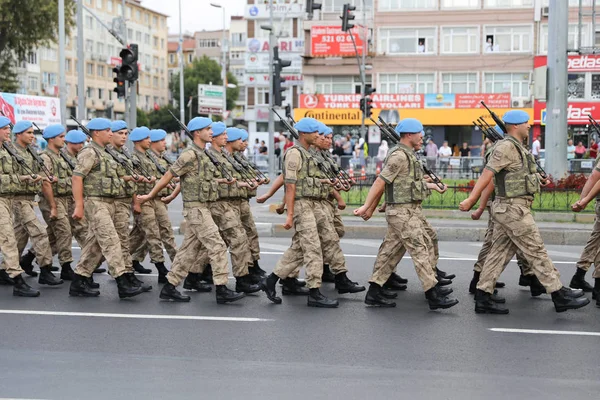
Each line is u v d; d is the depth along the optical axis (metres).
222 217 9.60
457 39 46.97
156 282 10.45
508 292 9.74
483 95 44.53
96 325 7.90
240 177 10.03
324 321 8.12
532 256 8.30
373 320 8.19
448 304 8.47
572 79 41.97
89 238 9.42
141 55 91.00
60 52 26.77
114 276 9.23
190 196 9.08
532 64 45.88
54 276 10.25
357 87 49.31
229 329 7.75
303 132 9.06
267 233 15.41
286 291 9.62
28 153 9.95
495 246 8.51
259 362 6.58
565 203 16.98
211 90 43.78
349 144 36.78
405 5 47.50
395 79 48.03
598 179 9.34
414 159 8.55
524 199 8.28
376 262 8.91
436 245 10.12
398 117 45.34
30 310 8.59
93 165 9.23
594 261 9.09
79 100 27.41
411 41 47.59
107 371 6.30
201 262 9.80
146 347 7.06
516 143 8.20
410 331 7.69
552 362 6.61
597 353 6.89
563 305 8.30
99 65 79.69
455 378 6.14
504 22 46.12
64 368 6.38
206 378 6.12
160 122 81.25
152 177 10.37
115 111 82.19
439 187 9.10
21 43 43.50
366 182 20.56
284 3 64.25
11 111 24.23
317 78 49.84
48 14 41.78
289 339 7.36
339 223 10.50
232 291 9.12
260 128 65.12
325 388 5.87
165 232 10.63
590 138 41.97
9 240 9.40
